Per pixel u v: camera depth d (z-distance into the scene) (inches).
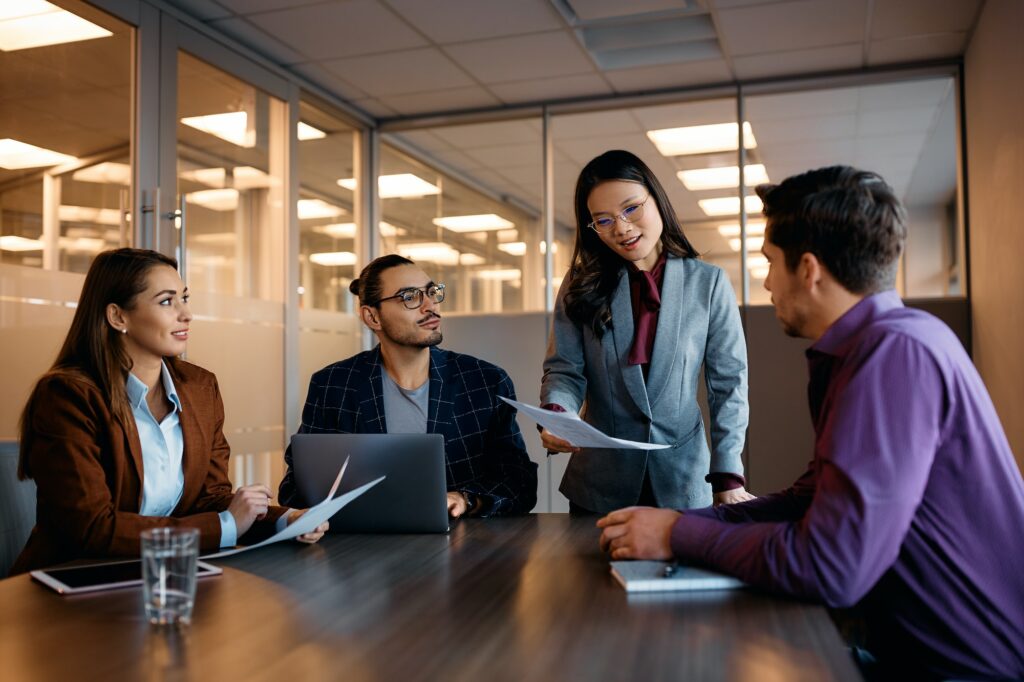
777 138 201.0
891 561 44.6
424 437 68.5
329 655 38.9
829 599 45.1
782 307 53.2
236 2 159.0
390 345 89.4
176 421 79.4
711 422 84.1
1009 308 146.8
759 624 42.7
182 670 37.2
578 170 215.3
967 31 173.6
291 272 194.4
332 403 90.2
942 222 189.8
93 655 39.3
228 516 65.9
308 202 202.8
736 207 202.1
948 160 190.1
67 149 136.5
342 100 214.1
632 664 37.2
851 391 46.1
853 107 196.4
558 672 36.3
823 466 47.1
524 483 85.2
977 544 46.0
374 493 69.1
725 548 49.7
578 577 53.0
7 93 126.3
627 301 84.4
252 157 183.2
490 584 51.6
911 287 190.2
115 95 147.4
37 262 130.1
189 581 44.0
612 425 85.4
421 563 57.9
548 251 216.5
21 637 42.1
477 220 222.1
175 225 159.0
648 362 83.6
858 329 49.7
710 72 195.3
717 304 84.4
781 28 170.4
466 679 35.5
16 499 73.2
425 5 159.8
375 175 230.4
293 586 51.9
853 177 50.6
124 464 72.1
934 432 45.1
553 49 181.2
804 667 36.7
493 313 219.3
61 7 136.9
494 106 218.5
